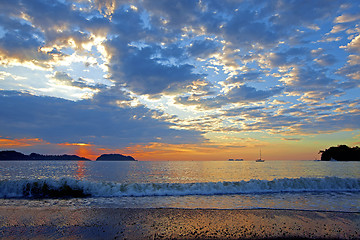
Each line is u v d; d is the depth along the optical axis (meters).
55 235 5.18
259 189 11.45
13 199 9.09
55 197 9.59
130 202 8.74
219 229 5.69
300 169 43.59
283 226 6.00
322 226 6.06
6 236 5.05
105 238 5.04
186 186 11.13
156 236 5.19
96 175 27.61
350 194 10.70
